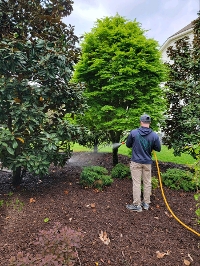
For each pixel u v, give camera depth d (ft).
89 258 7.79
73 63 13.53
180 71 19.71
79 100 14.67
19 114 11.24
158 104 17.95
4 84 10.99
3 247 8.16
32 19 12.53
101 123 18.10
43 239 7.08
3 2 12.01
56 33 13.37
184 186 14.06
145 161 11.56
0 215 10.25
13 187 13.61
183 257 7.99
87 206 11.34
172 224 10.27
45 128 13.66
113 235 9.15
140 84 17.15
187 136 17.80
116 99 18.56
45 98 12.98
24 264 6.01
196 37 19.52
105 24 18.22
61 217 10.21
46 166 12.16
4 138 10.90
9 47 10.59
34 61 11.89
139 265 7.56
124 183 14.98
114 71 16.90
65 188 13.56
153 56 17.51
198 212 9.30
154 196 13.38
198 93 18.16
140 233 9.42
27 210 10.72
